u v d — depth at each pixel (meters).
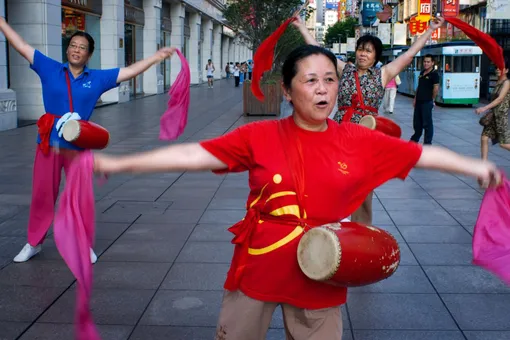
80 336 2.38
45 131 4.88
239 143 2.43
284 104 23.45
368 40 5.02
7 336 3.87
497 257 2.55
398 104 25.97
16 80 16.03
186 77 4.90
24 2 15.88
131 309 4.30
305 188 2.38
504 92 9.08
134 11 26.14
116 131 14.59
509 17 17.16
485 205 2.59
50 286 4.71
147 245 5.73
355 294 4.62
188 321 4.12
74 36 4.85
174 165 2.40
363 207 5.19
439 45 25.17
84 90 4.89
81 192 2.34
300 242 2.32
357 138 2.46
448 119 18.78
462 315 4.24
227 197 7.77
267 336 3.91
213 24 51.03
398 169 2.49
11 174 9.06
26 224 6.41
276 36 2.61
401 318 4.20
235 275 2.47
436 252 5.59
